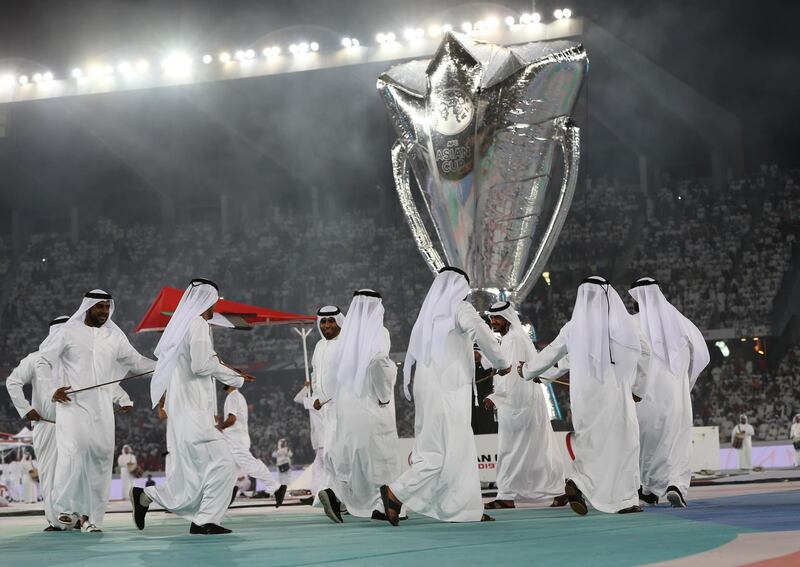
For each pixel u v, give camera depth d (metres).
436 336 8.72
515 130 14.91
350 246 38.06
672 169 37.12
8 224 43.22
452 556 5.89
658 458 10.23
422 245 15.83
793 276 32.91
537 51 15.12
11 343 38.44
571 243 35.47
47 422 10.22
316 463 13.98
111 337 10.03
